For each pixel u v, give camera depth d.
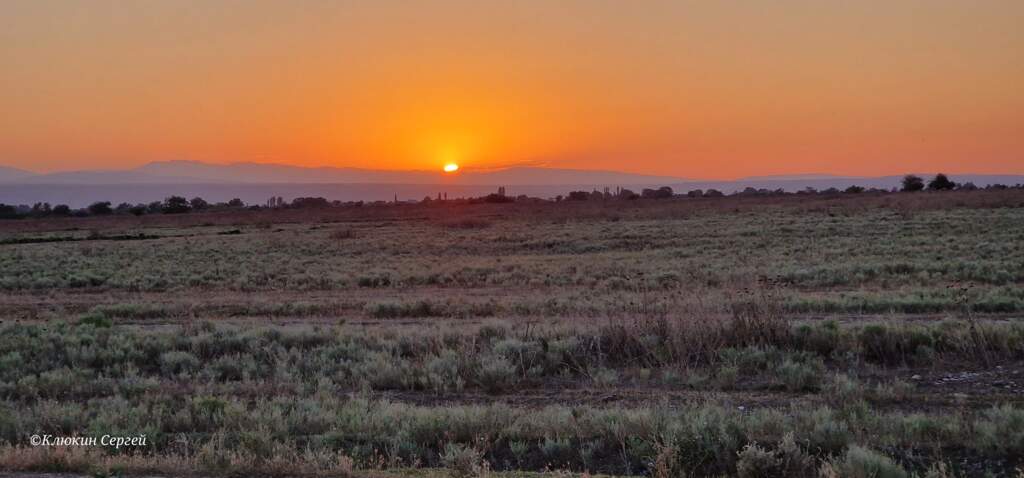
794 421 7.64
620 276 23.41
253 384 10.57
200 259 36.44
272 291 23.55
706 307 12.52
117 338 13.52
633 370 10.70
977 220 40.59
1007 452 6.70
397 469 6.69
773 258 27.58
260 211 109.06
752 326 11.76
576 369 11.15
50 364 12.09
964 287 17.17
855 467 6.12
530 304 17.48
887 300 15.22
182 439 7.80
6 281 26.66
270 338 13.73
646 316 12.21
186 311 18.67
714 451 6.89
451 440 7.49
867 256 26.97
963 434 7.07
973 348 10.61
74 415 8.73
